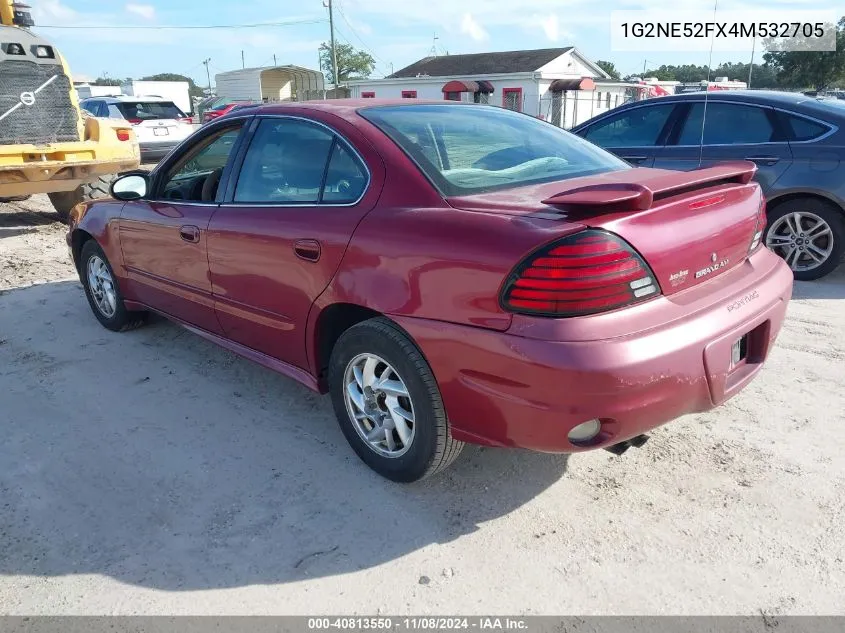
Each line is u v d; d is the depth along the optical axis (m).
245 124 3.63
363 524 2.76
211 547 2.64
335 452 3.29
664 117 6.49
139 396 3.93
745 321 2.63
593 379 2.22
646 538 2.63
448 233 2.52
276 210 3.25
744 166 2.99
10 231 8.65
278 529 2.74
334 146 3.10
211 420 3.63
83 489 3.03
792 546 2.56
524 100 36.53
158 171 4.22
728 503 2.81
